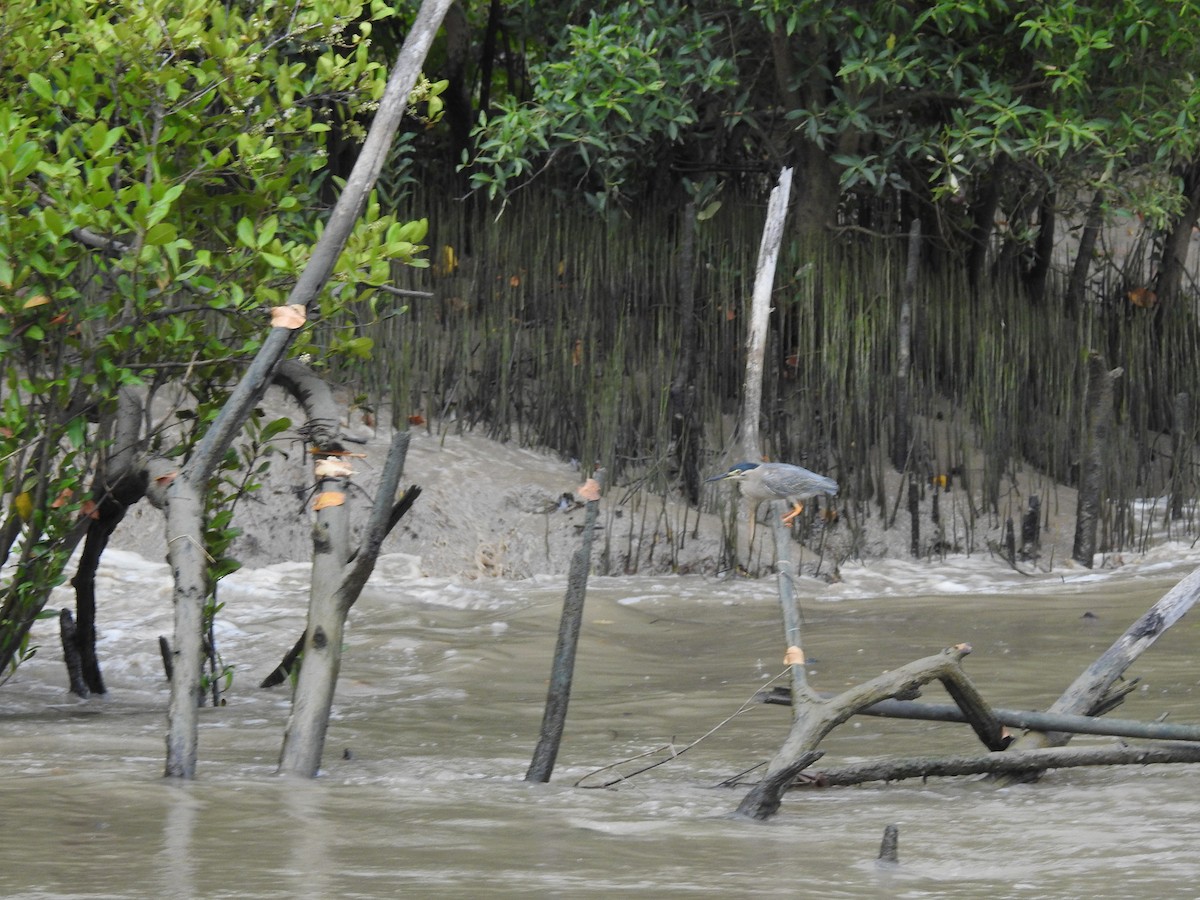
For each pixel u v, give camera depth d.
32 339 11.99
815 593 22.75
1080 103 26.28
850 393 26.48
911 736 12.45
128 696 14.86
